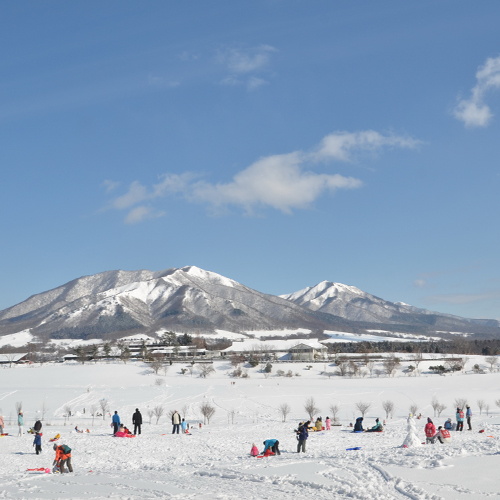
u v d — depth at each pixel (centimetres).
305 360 18800
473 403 9688
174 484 2314
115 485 2338
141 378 14725
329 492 1984
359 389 11594
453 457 2505
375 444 3775
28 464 3191
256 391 11219
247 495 1991
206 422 7112
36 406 9475
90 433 5012
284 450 3625
